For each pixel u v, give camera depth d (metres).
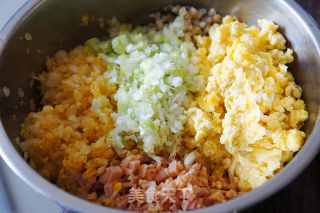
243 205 0.24
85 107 0.35
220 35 0.36
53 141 0.32
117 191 0.30
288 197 0.35
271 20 0.37
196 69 0.36
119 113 0.34
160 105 0.34
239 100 0.33
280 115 0.32
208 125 0.32
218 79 0.34
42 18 0.35
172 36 0.39
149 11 0.40
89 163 0.31
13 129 0.32
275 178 0.26
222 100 0.34
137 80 0.36
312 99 0.33
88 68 0.37
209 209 0.24
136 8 0.40
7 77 0.33
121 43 0.38
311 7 0.42
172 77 0.34
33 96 0.36
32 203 0.38
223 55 0.36
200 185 0.30
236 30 0.36
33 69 0.36
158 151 0.33
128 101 0.34
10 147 0.27
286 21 0.35
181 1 0.40
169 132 0.33
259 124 0.31
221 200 0.29
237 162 0.32
